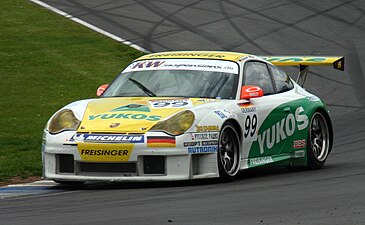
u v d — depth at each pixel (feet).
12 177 94.73
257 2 239.91
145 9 227.61
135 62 95.45
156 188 81.05
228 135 85.40
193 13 225.76
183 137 80.18
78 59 182.60
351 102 162.91
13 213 67.56
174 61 93.50
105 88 92.68
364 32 219.41
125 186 84.07
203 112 82.84
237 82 90.17
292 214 61.46
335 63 105.09
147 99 87.30
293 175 91.04
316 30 218.38
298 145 95.86
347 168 95.71
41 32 201.05
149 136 79.82
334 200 67.82
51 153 82.43
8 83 161.27
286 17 227.61
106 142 80.02
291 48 202.39
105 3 231.91
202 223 58.65
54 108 145.38
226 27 215.10
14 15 214.07
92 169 81.20
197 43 200.44
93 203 71.92
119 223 59.67
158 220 60.39
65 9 223.92
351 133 129.80
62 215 64.75
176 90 89.25
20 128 128.26
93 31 205.05
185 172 80.33
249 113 88.33
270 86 95.55
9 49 185.06
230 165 85.51
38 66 174.91
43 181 91.30
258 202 68.13
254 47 200.64
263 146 90.74
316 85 175.11
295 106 96.27
